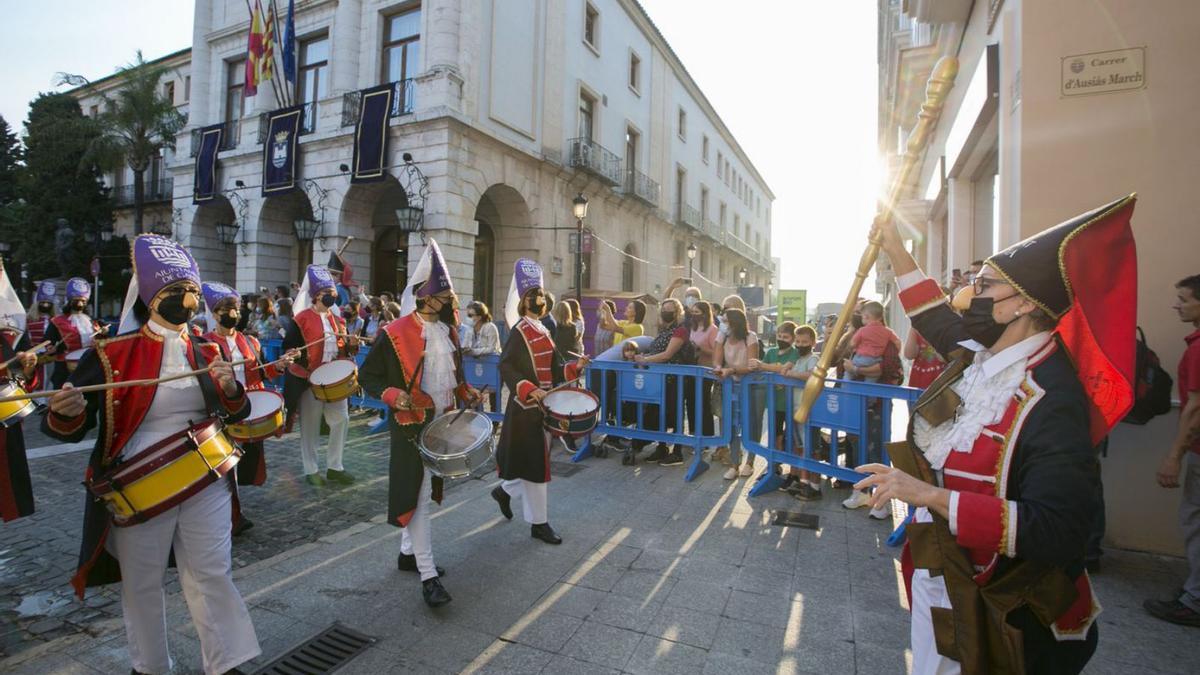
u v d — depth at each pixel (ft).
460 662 9.61
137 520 8.01
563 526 15.71
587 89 72.69
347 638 10.30
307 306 20.56
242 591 12.01
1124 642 10.34
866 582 12.43
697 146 113.60
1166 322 14.23
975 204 26.32
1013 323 5.62
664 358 22.27
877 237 7.02
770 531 15.39
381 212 64.08
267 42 59.21
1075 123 14.94
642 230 89.04
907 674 9.21
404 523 11.35
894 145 62.85
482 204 64.64
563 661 9.62
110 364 8.24
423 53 53.72
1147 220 14.42
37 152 87.40
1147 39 14.46
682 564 13.33
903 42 45.47
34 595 11.91
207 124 69.26
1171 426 14.07
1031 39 15.28
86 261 84.99
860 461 16.74
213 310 15.57
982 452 5.46
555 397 15.64
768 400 18.76
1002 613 5.21
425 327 12.80
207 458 8.51
